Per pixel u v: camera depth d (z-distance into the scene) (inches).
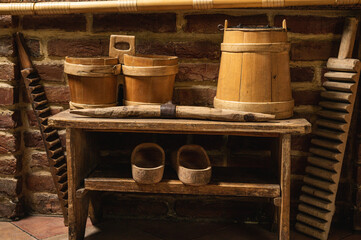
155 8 60.0
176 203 67.2
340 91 58.9
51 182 67.7
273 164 60.4
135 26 63.0
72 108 56.7
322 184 60.6
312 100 63.1
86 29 63.7
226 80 54.1
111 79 55.6
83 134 57.3
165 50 63.1
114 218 67.7
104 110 53.1
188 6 59.4
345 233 63.0
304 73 62.5
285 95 53.9
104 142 66.6
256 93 52.3
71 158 53.7
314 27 61.2
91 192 61.2
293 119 54.1
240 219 66.8
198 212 67.1
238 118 51.5
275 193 53.5
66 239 60.2
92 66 53.4
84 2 60.9
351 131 63.4
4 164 65.6
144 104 55.3
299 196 65.6
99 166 61.5
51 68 64.9
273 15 61.3
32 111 66.2
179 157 57.4
